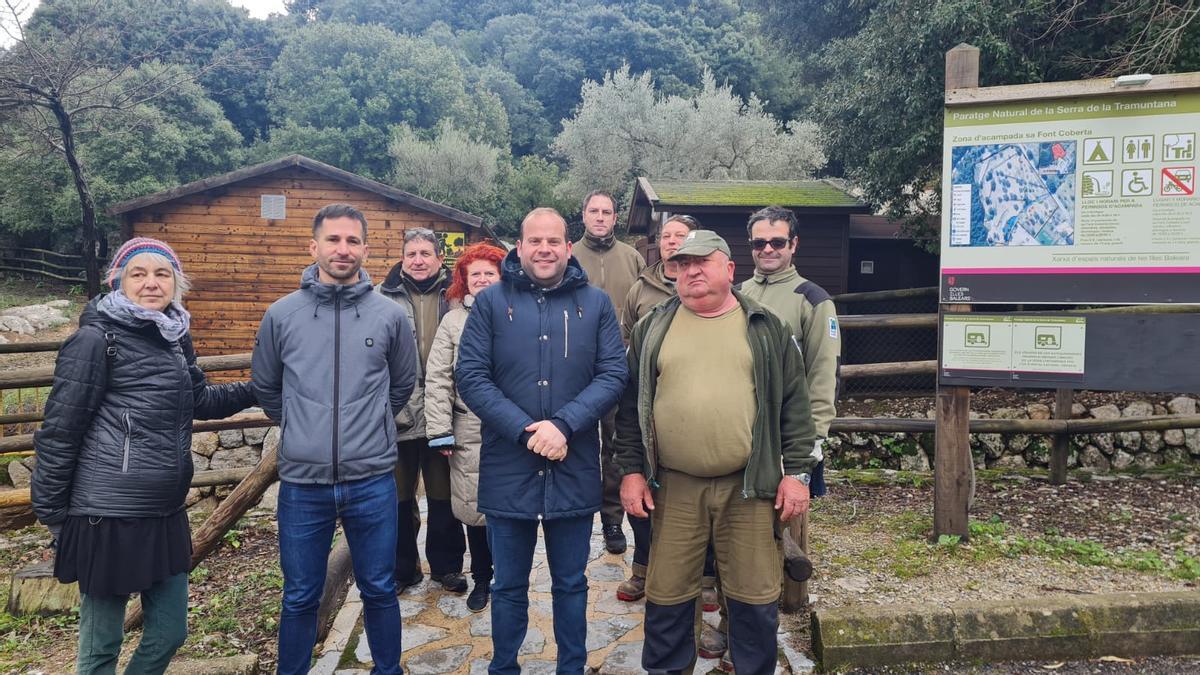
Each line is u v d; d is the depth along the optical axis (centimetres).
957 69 404
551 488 262
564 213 3516
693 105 2716
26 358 1522
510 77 5294
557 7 6531
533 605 363
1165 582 369
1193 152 363
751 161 2336
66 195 2442
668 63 4953
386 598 273
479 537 347
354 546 272
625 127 2644
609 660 307
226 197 1226
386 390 276
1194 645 301
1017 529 463
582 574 274
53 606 399
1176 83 361
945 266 409
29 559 526
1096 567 392
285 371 267
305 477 259
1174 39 639
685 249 253
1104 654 302
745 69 4203
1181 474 566
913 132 866
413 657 312
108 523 231
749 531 259
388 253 1253
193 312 1230
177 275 250
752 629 259
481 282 333
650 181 1186
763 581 258
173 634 252
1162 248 371
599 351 273
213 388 281
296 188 1232
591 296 279
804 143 2262
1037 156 388
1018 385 401
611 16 5375
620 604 359
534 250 268
